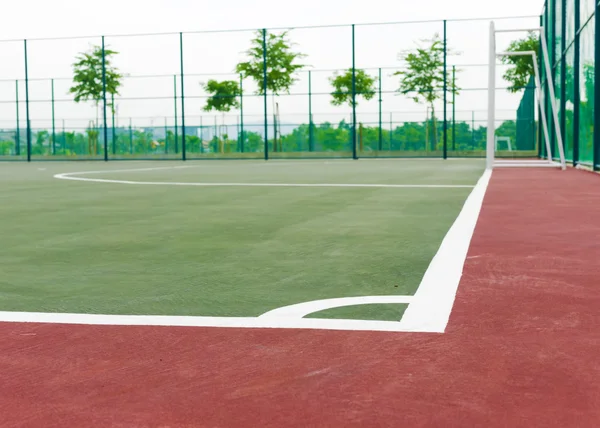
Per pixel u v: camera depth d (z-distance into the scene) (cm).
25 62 3312
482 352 236
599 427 174
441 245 482
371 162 2717
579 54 1767
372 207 773
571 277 363
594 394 196
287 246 490
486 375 213
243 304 315
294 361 229
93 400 197
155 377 216
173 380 213
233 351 242
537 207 743
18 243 522
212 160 3347
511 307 299
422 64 3347
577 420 178
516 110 3253
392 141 3384
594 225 585
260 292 341
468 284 348
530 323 273
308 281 366
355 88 3316
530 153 3175
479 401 192
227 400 195
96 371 222
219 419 182
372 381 209
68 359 235
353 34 3034
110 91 3784
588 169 1612
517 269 387
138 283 368
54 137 3706
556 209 721
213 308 309
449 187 1105
